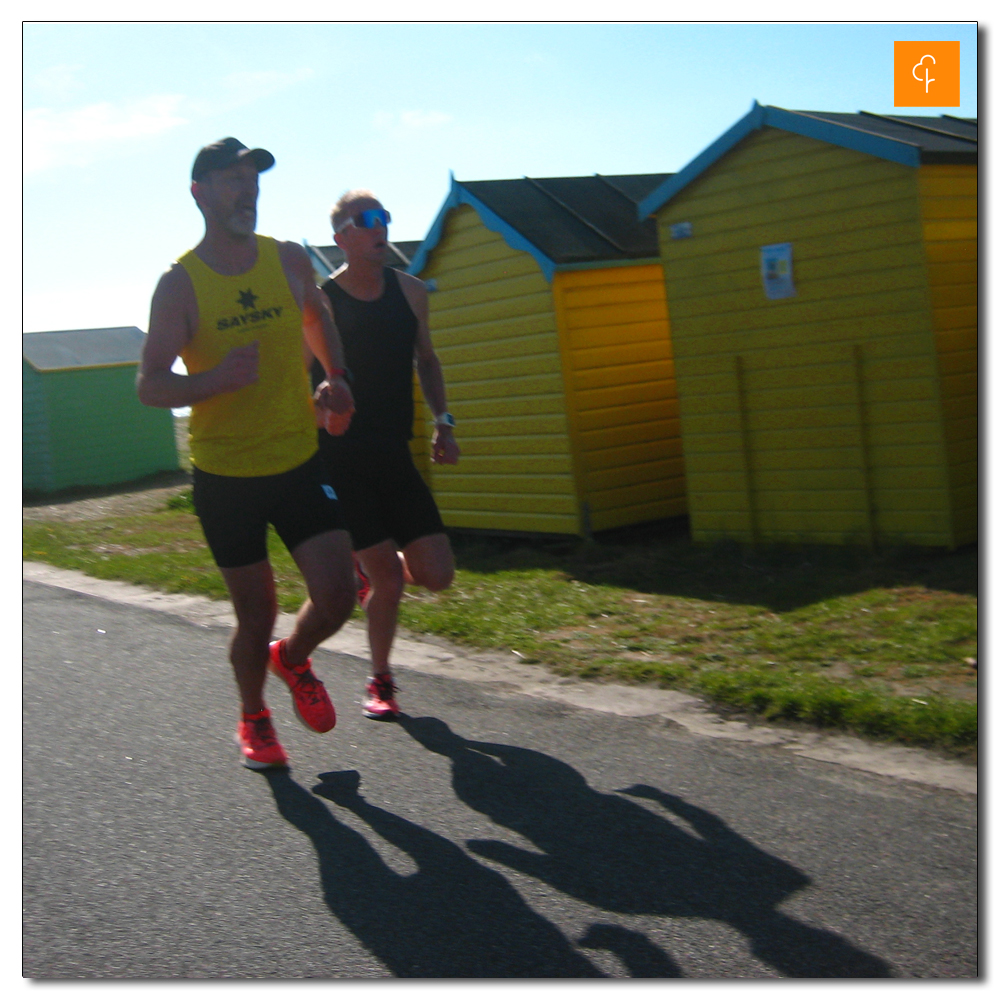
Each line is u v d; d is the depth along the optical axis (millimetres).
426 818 3582
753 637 5484
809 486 7426
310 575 3811
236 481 3732
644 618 6066
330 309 4336
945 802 3424
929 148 6484
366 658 5695
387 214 4320
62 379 19641
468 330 9516
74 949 2812
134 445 20500
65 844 3504
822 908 2832
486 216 9000
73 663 5988
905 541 6898
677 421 9344
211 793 3910
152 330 3545
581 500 8695
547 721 4504
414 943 2781
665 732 4266
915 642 5070
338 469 4449
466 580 7656
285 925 2910
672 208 8023
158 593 8133
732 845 3230
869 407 6996
